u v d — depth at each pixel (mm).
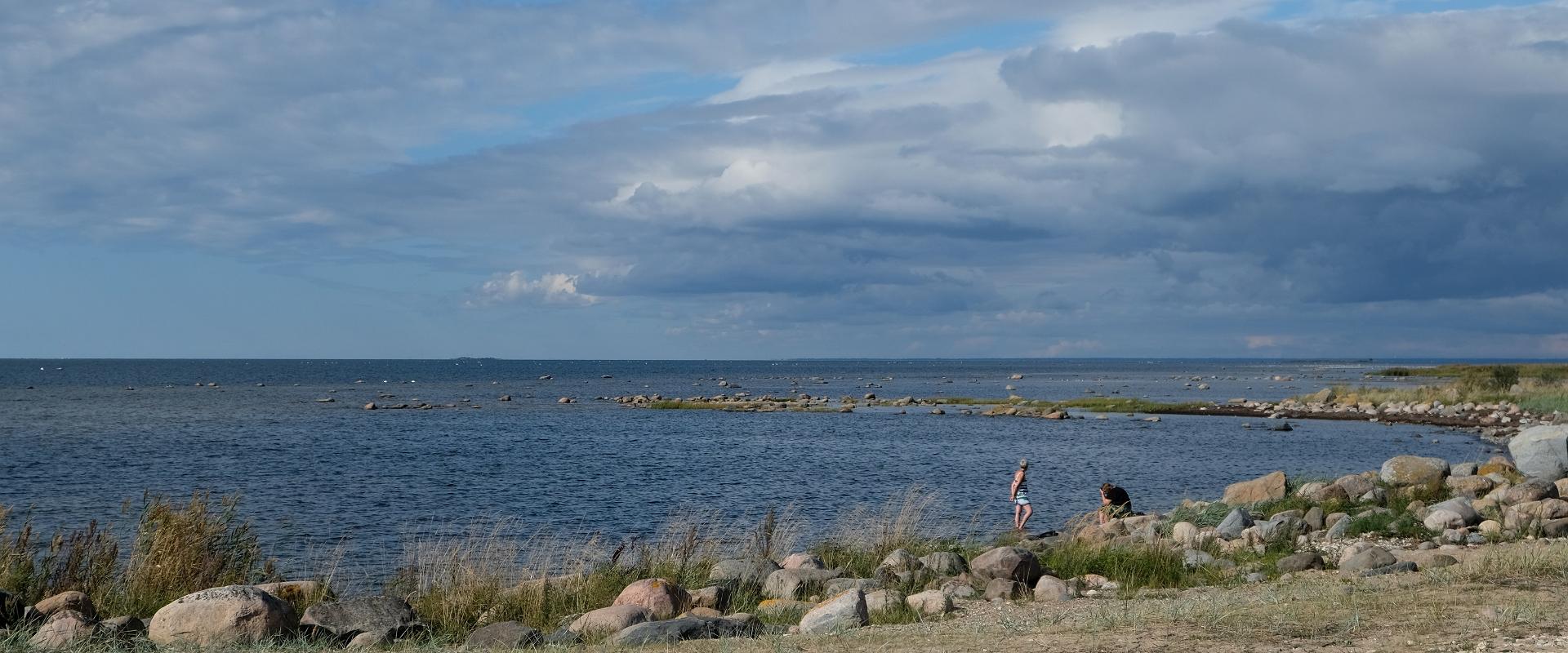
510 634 12078
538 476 40656
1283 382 168000
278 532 26922
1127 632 9719
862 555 18906
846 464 45500
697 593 14695
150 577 15336
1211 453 50500
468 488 36812
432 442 55594
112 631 11438
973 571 15867
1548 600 10312
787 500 34438
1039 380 185625
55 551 15523
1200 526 22828
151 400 99750
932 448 53281
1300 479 28141
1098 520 25266
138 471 41281
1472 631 8852
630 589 14039
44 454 47531
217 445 53031
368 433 61312
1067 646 9180
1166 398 114500
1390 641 8695
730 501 34031
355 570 21281
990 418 76938
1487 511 20922
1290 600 11359
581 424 70875
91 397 105812
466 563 16422
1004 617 12297
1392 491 25266
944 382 177875
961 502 34156
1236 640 9055
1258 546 18828
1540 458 28812
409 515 30531
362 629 12578
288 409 86250
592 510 31953
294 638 11797
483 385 149500
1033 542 21250
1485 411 72562
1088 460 47656
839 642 10344
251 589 12016
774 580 15992
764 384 160625
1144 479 40531
